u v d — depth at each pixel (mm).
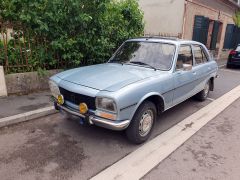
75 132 4367
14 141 3969
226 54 19578
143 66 4656
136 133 3869
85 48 6734
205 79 6148
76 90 3654
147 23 13133
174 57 4668
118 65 4793
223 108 6199
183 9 11984
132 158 3652
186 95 5230
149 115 4094
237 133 4727
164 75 4328
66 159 3537
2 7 5547
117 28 7562
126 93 3467
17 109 4973
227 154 3918
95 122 3553
